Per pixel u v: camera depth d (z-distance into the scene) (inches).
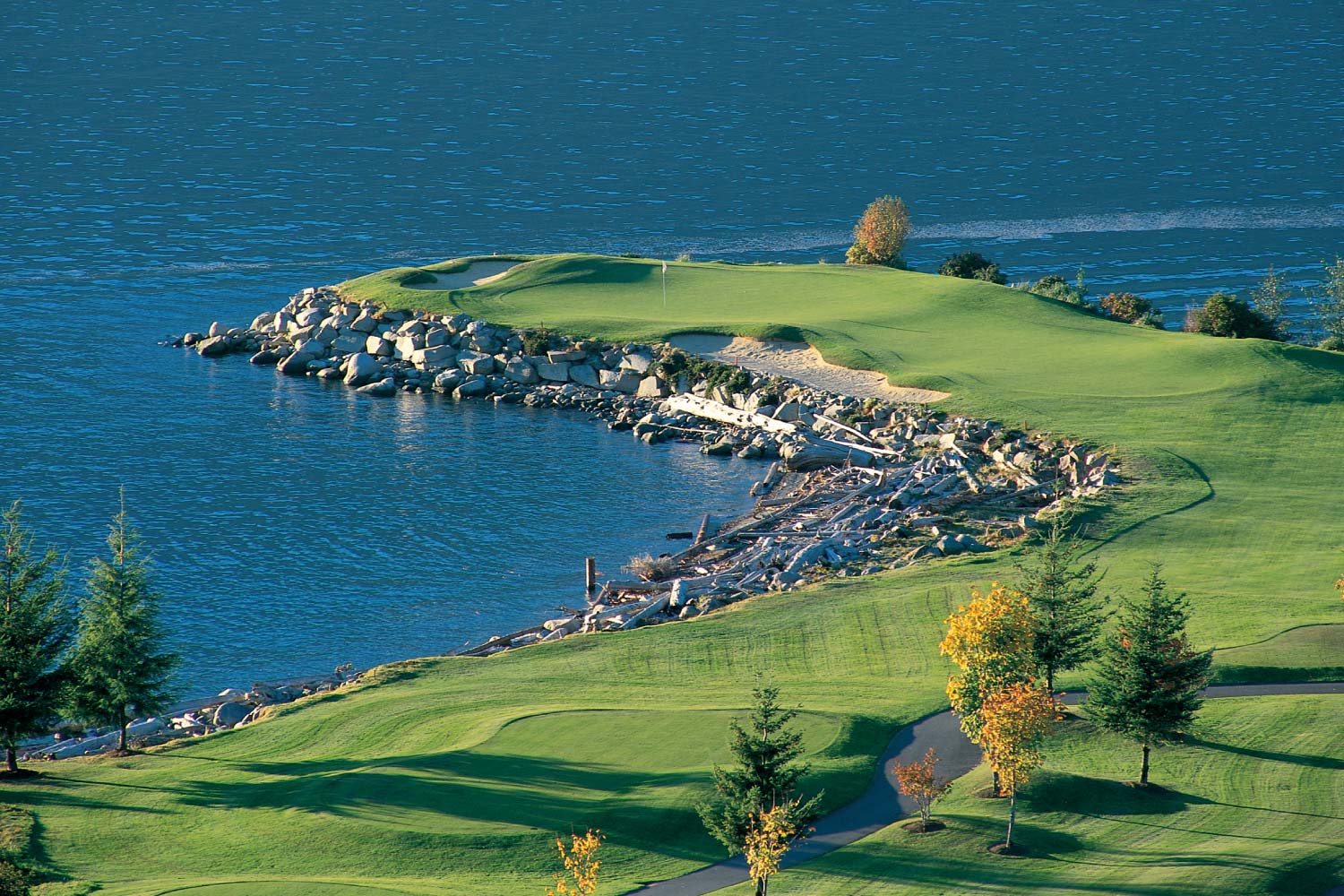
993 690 4990.2
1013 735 4712.1
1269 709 6097.4
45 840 5073.8
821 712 6077.8
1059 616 5861.2
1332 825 4938.5
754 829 4429.1
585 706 6284.5
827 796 5285.4
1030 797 5201.8
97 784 5723.4
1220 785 5344.5
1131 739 5836.6
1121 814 5108.3
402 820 5044.3
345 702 6688.0
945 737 5895.7
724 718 6008.9
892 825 5068.9
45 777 5876.0
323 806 5196.9
